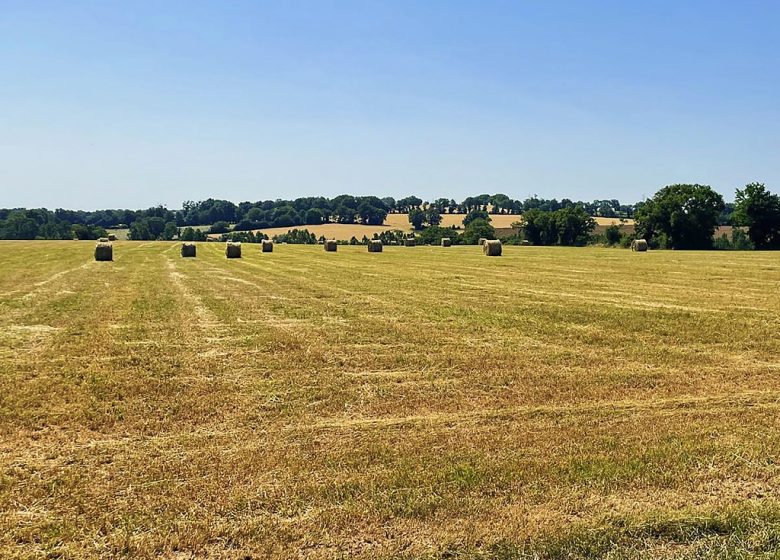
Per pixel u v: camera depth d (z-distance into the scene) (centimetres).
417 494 541
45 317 1508
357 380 936
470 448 652
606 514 504
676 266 3325
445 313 1566
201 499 537
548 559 450
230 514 511
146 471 598
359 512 510
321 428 723
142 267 3325
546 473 582
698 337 1243
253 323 1432
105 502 533
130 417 762
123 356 1077
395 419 760
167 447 665
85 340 1215
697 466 600
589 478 571
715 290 2086
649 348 1150
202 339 1238
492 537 471
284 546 464
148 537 475
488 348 1151
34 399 822
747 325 1358
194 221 15850
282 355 1095
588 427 719
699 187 7000
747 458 619
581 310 1593
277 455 638
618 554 453
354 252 5284
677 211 6856
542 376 956
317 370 993
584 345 1178
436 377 953
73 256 4269
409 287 2225
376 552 455
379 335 1277
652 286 2236
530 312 1573
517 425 729
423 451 644
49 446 668
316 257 4425
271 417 769
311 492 547
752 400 828
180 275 2805
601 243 8306
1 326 1373
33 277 2675
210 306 1722
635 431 703
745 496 541
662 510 511
